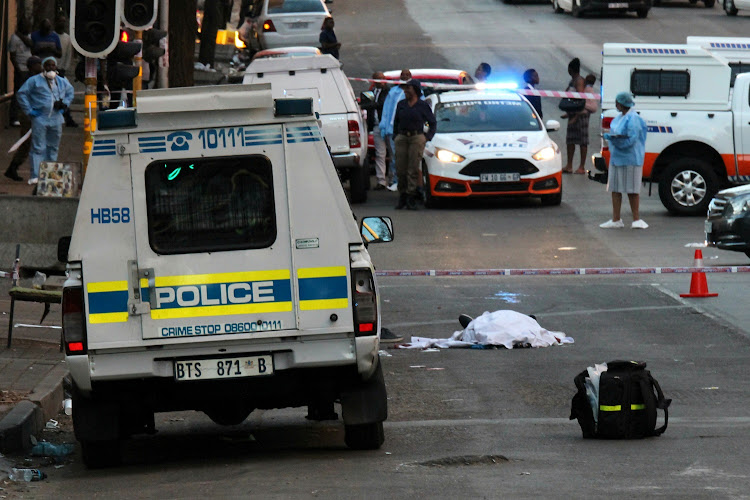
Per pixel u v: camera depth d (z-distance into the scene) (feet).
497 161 283.59
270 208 100.48
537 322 169.78
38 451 113.80
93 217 100.01
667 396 133.08
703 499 85.40
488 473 96.58
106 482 99.60
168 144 100.01
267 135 100.37
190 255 100.07
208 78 463.01
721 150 276.00
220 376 100.78
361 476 96.37
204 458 110.22
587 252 233.55
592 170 346.54
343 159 289.94
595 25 595.88
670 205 276.62
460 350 160.97
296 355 100.53
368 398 104.32
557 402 130.62
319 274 100.58
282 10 512.22
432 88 331.36
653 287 202.90
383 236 108.88
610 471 96.17
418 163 283.79
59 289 164.76
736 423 118.42
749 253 220.23
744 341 163.22
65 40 367.86
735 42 295.89
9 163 310.45
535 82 349.41
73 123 379.14
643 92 278.05
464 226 263.90
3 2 374.43
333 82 291.58
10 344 153.38
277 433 123.13
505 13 650.43
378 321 100.99
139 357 100.32
